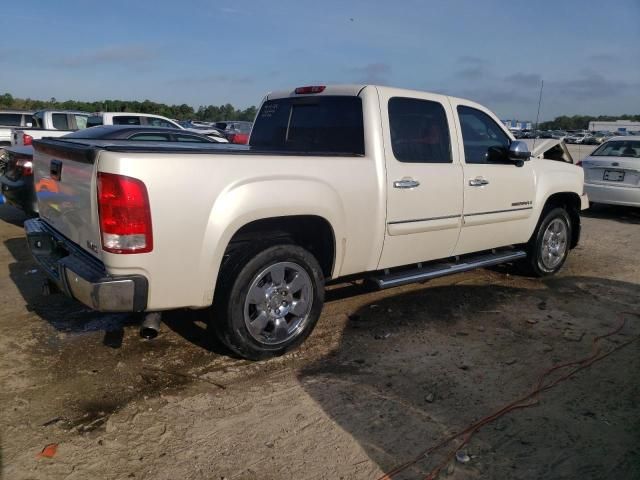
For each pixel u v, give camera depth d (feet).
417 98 15.74
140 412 10.87
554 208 20.67
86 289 10.81
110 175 10.39
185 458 9.52
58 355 13.16
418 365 13.23
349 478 9.13
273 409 11.11
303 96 16.51
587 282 20.68
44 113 44.14
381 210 14.44
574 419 11.10
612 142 36.50
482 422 10.85
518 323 16.19
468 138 17.35
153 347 13.75
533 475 9.33
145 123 46.29
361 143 14.57
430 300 18.02
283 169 12.42
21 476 8.92
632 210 38.83
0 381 11.87
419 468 9.42
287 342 13.25
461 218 16.72
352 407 11.25
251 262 12.25
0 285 18.07
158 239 10.82
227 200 11.50
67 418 10.59
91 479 8.92
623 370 13.32
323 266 14.44
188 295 11.51
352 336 14.85
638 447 10.20
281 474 9.18
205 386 11.95
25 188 23.89
